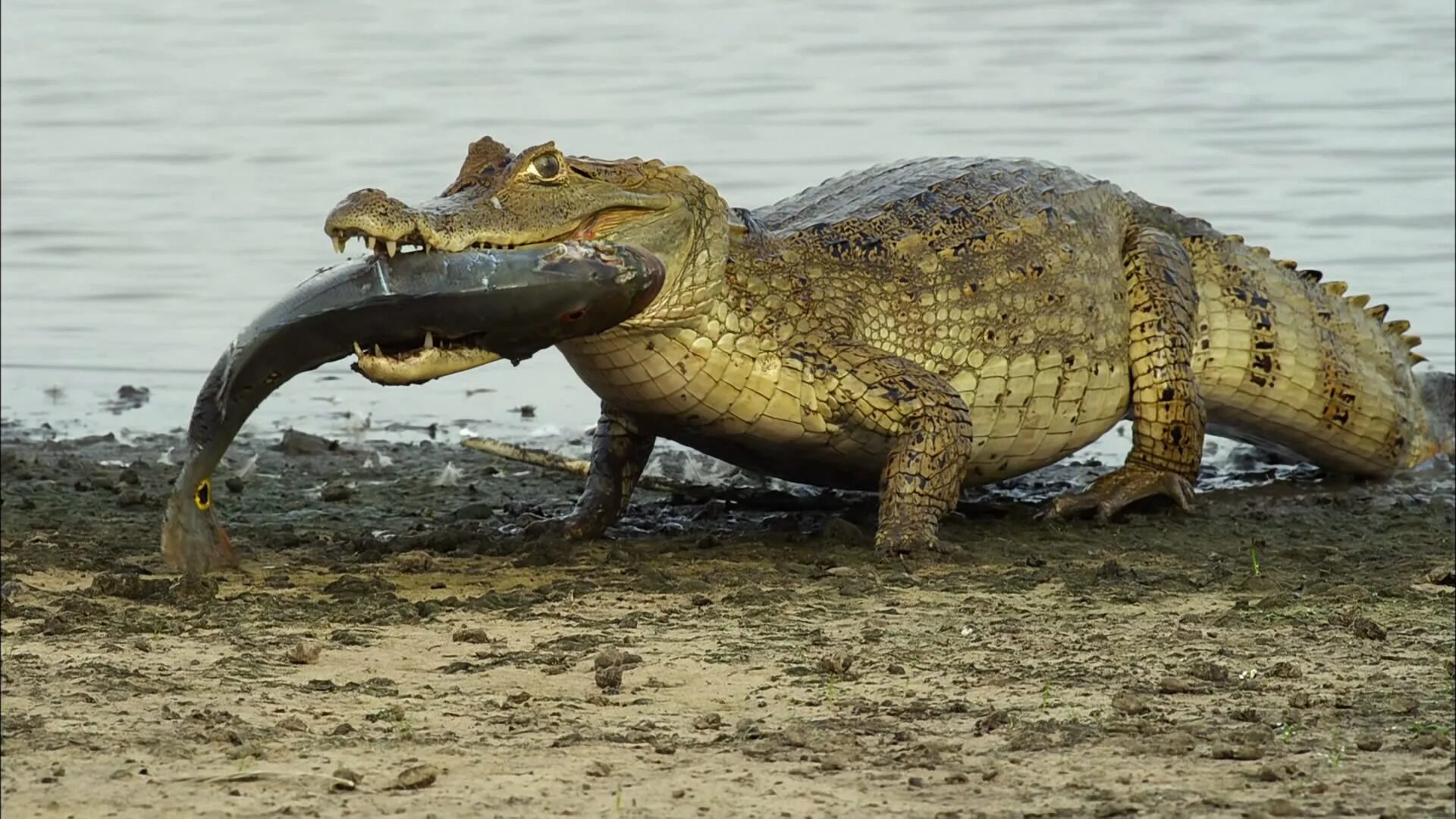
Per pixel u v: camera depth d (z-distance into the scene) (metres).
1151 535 39.00
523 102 101.75
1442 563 35.16
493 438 52.03
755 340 36.56
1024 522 40.53
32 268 71.38
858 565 35.06
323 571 35.09
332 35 130.75
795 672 27.52
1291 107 96.25
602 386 37.03
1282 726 24.80
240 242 74.50
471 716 25.28
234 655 28.17
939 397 37.09
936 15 132.88
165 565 35.22
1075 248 41.41
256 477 46.12
